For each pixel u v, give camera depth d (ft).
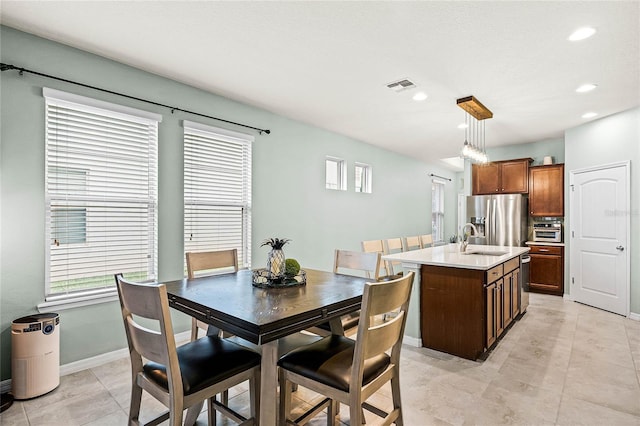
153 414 6.68
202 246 11.35
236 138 12.22
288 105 12.76
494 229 18.72
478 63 9.16
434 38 7.89
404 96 11.74
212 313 5.07
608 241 14.11
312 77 10.20
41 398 7.23
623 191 13.48
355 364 4.48
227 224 12.10
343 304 5.58
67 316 8.40
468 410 6.84
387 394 7.49
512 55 8.69
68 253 8.53
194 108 11.02
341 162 17.58
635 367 8.80
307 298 5.70
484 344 9.26
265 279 6.97
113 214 9.30
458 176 30.04
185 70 9.80
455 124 15.21
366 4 6.65
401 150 21.08
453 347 9.75
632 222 13.17
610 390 7.64
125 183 9.51
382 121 14.84
